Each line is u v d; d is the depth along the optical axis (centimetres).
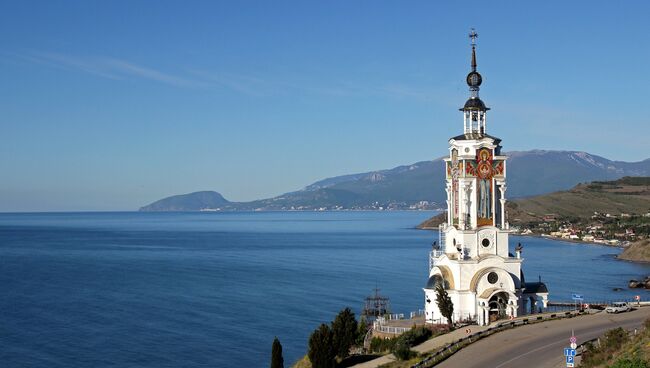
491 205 11275
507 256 11219
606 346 8269
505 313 11000
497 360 8481
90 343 14512
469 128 11556
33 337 15012
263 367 12775
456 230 11231
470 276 11056
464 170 11206
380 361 9788
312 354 10006
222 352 13838
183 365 12912
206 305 19025
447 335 10156
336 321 10581
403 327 11300
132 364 12950
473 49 11656
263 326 16225
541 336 9581
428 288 11444
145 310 18238
